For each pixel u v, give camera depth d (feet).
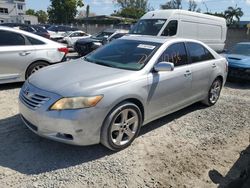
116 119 12.62
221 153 13.87
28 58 22.82
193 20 39.40
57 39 59.36
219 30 45.57
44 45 23.90
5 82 22.09
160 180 11.39
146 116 14.34
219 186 11.32
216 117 18.62
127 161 12.46
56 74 13.35
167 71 14.75
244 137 15.85
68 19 204.64
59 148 13.09
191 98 17.79
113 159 12.52
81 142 11.80
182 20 37.55
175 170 12.14
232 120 18.29
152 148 13.79
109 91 12.10
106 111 12.01
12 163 11.78
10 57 21.81
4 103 19.01
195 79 17.46
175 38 17.02
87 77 12.80
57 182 10.77
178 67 16.15
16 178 10.86
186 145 14.39
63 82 12.34
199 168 12.43
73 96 11.48
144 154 13.16
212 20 43.39
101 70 13.78
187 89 16.92
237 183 10.98
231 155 13.74
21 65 22.56
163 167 12.27
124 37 17.60
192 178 11.70
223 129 16.75
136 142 14.21
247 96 25.22
